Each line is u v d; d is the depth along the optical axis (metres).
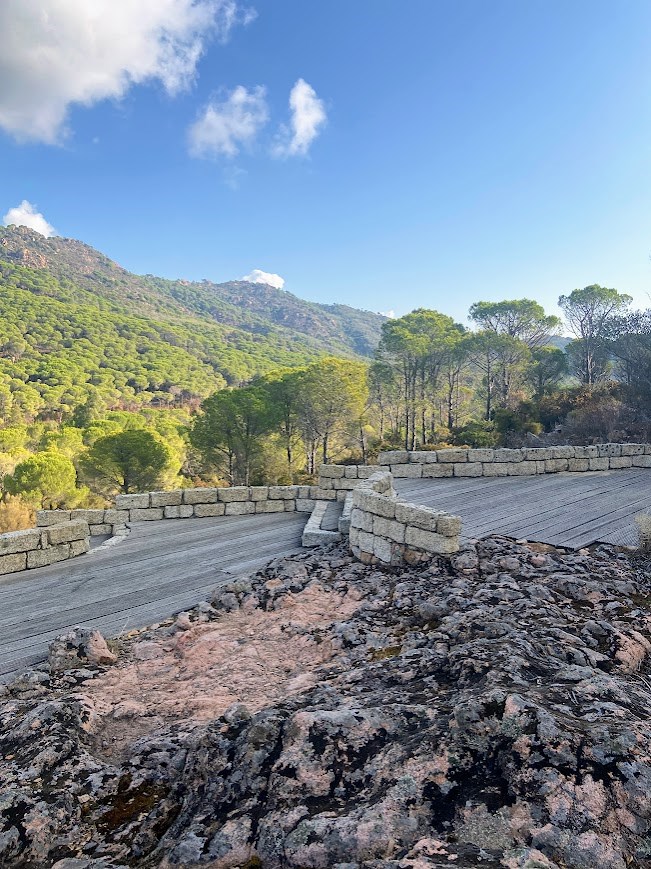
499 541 6.36
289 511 10.93
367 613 4.84
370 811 2.00
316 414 39.44
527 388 48.69
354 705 2.81
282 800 2.21
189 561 7.52
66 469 35.12
